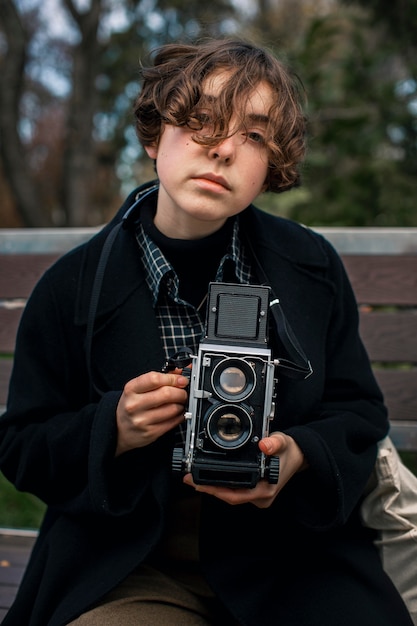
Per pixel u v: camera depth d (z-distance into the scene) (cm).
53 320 161
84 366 161
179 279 159
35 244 245
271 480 129
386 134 417
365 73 420
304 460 145
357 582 147
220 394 127
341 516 144
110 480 143
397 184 421
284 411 154
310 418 160
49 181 1420
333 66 412
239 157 140
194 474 130
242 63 142
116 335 154
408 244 232
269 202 439
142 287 156
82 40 1067
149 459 150
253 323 133
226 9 1075
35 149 1413
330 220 422
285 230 173
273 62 149
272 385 130
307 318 162
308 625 138
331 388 168
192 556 155
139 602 141
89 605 136
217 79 141
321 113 416
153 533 144
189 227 152
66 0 1058
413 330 231
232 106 137
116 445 141
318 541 152
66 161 1099
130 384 135
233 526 152
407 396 230
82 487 153
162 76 149
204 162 138
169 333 157
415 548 158
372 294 233
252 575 147
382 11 436
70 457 146
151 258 156
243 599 143
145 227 158
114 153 1250
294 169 156
